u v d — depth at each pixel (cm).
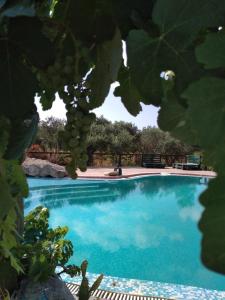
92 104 93
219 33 55
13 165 112
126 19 77
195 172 2266
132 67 65
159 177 2159
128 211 1451
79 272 490
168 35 62
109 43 89
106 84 91
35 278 396
